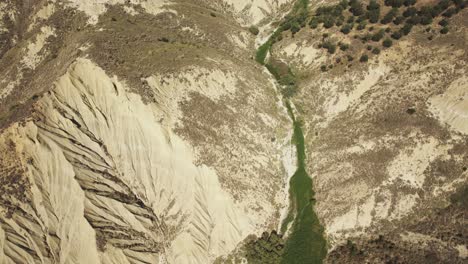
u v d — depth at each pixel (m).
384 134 53.31
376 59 58.25
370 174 51.69
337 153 54.09
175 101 52.84
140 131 51.38
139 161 51.56
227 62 60.25
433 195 50.00
